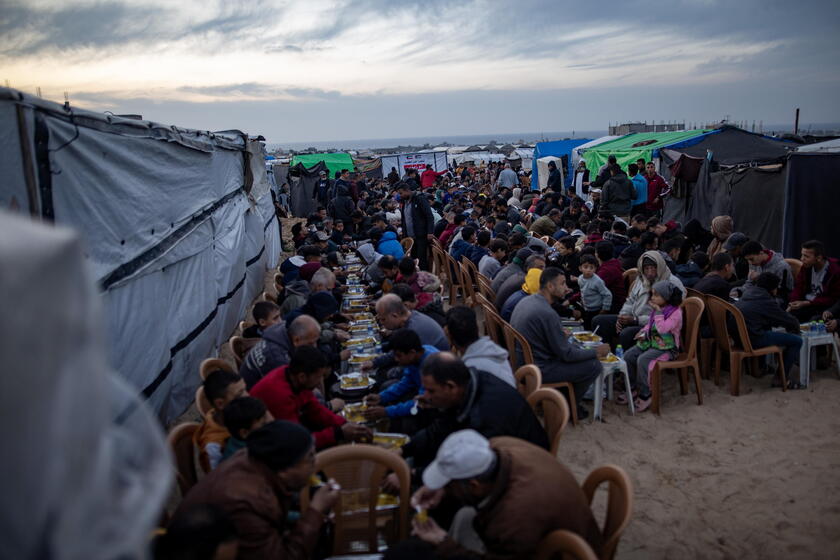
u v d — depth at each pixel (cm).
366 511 306
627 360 594
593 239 920
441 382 327
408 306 578
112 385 128
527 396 426
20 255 91
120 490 114
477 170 3112
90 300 104
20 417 90
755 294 587
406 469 306
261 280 1228
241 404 313
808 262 659
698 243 926
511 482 249
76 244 103
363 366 500
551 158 2069
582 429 539
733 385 590
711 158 1201
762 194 1034
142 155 535
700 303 562
